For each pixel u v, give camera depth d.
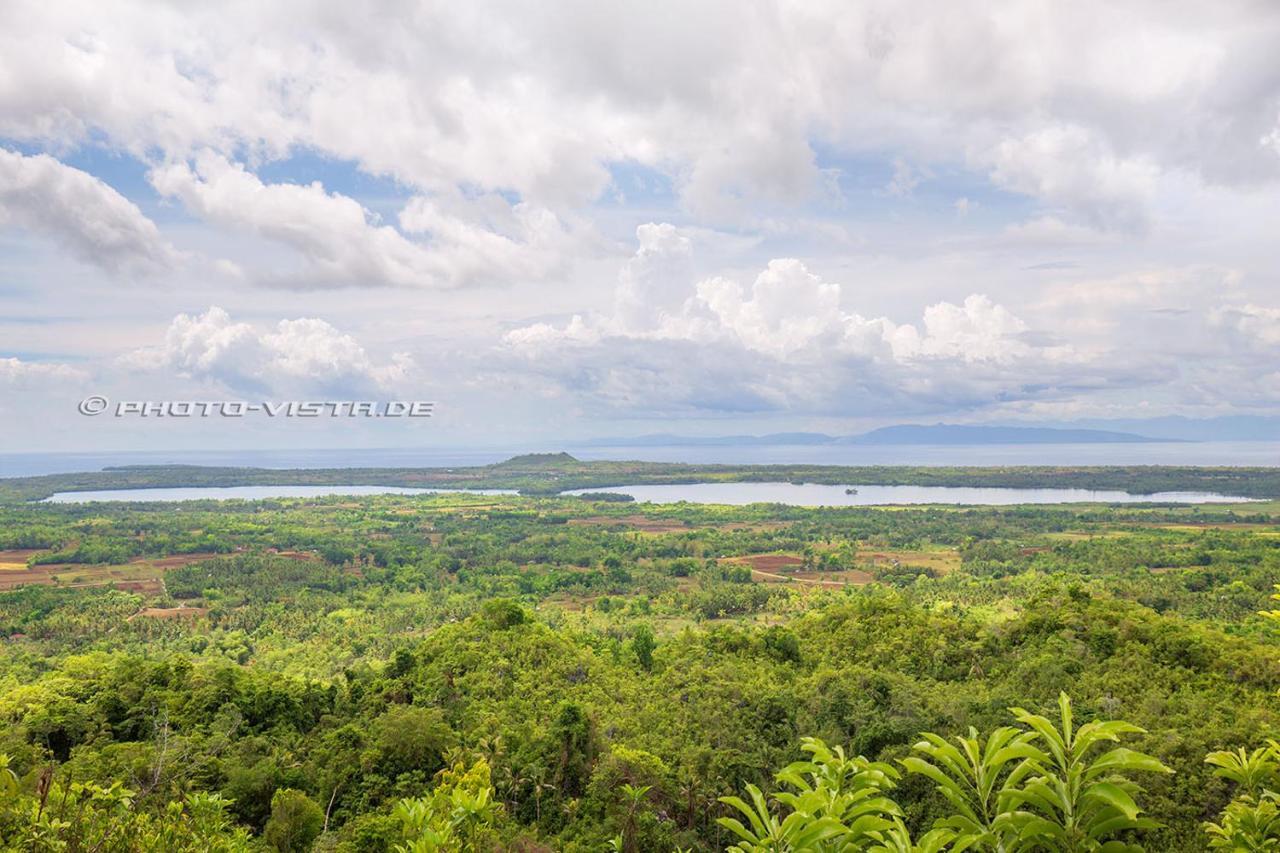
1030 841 5.21
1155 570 174.75
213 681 78.00
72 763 54.59
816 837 5.97
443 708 77.44
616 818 56.06
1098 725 5.13
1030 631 85.88
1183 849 45.41
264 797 59.28
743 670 84.44
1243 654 72.25
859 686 75.62
